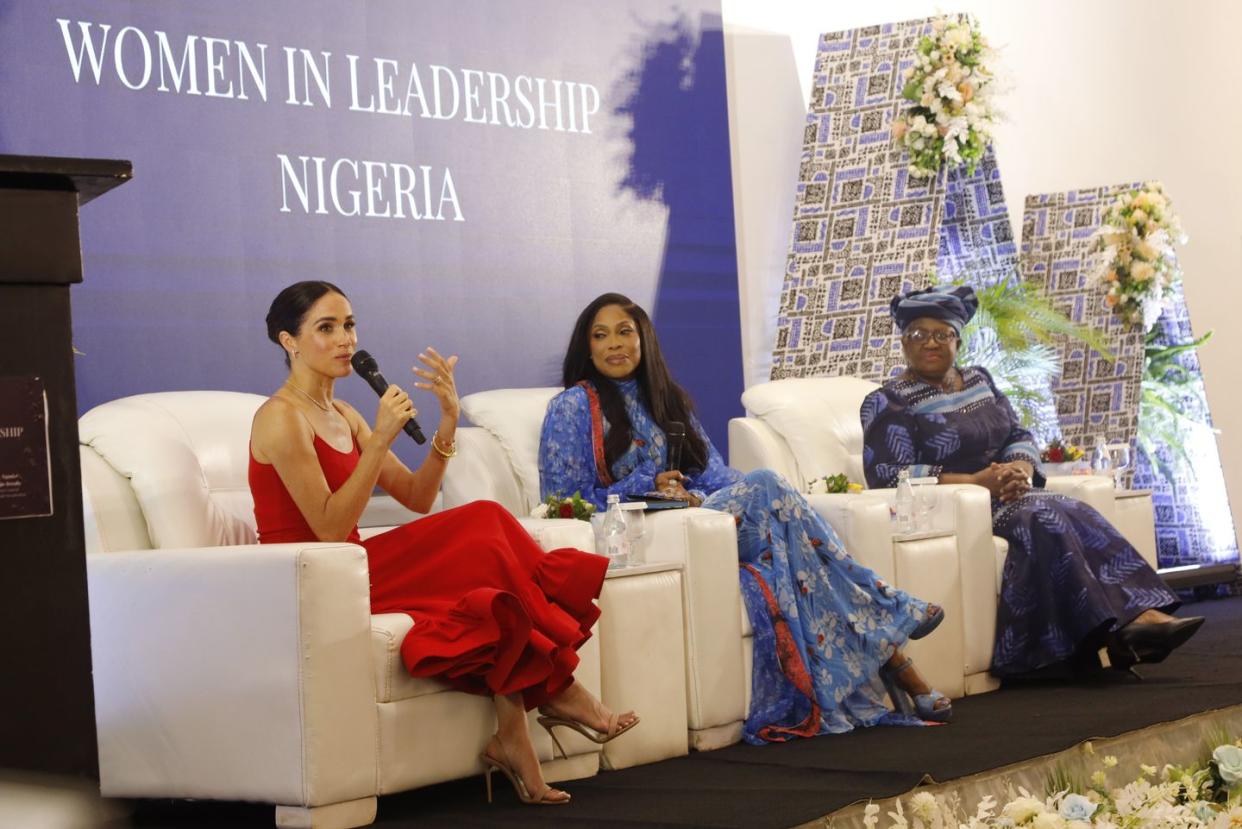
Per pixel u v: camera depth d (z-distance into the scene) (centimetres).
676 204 562
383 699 280
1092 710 372
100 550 314
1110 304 691
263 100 443
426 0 485
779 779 302
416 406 475
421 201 480
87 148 406
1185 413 730
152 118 419
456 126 491
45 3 400
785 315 598
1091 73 794
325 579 272
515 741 292
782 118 614
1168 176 830
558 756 318
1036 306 631
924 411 476
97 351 407
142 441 323
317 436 320
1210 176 843
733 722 363
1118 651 440
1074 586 431
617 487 391
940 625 418
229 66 436
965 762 298
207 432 342
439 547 310
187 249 425
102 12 411
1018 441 484
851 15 648
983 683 439
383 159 471
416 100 481
